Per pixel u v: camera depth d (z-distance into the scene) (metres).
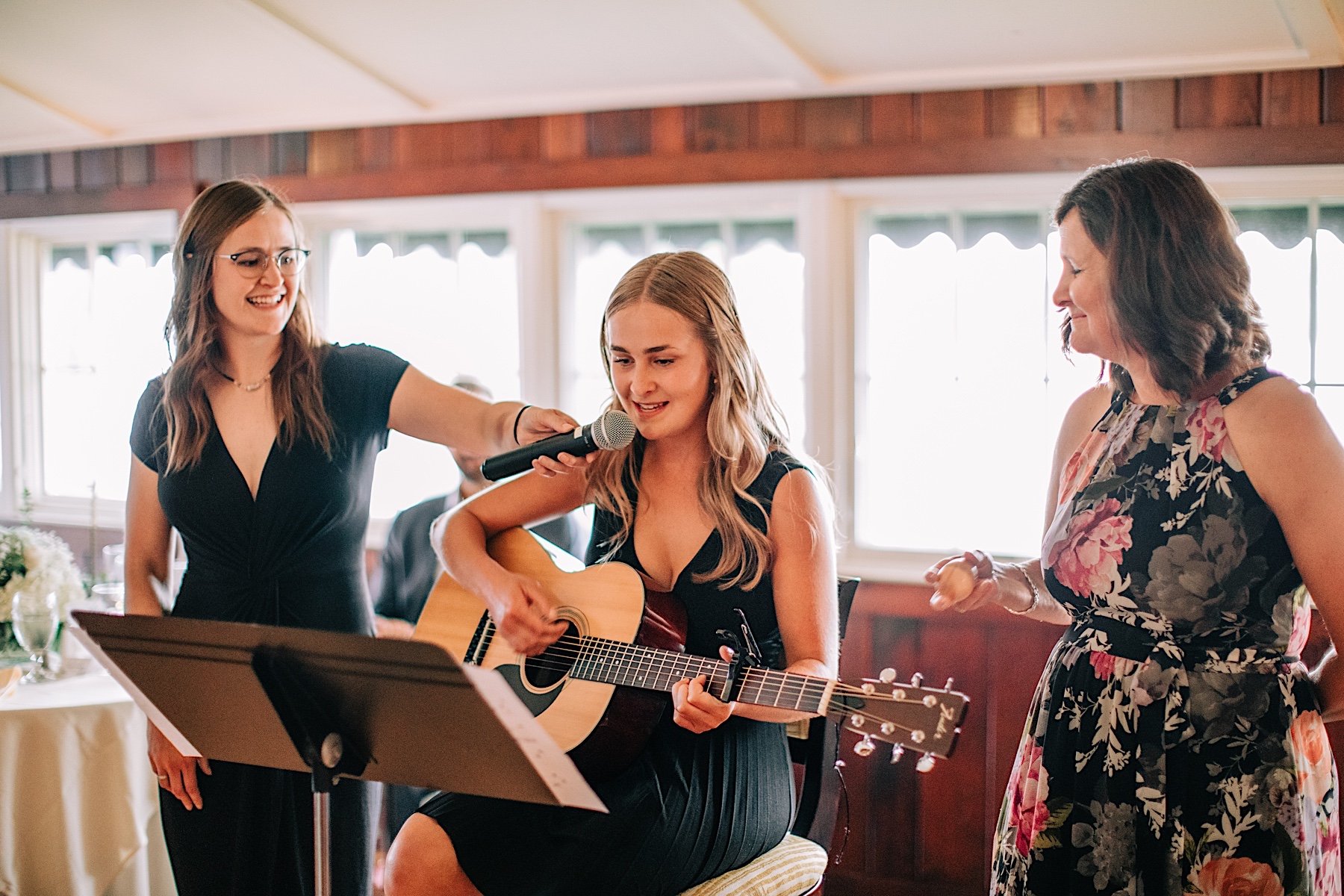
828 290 3.36
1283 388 1.55
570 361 3.76
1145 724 1.58
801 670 1.72
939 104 3.20
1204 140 2.98
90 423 4.55
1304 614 1.61
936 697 1.50
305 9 2.92
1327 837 1.60
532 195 3.64
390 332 4.02
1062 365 3.29
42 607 2.63
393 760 1.59
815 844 2.08
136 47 3.26
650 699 1.84
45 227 4.45
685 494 1.98
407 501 4.05
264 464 2.10
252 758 1.73
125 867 2.54
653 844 1.79
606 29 2.95
